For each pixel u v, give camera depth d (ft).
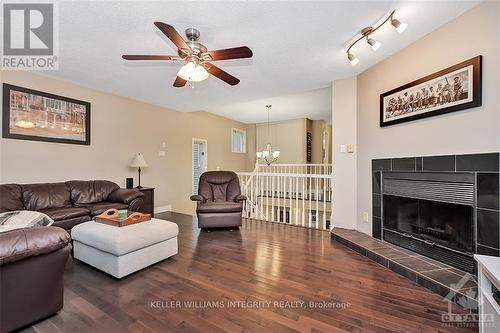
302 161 24.90
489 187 6.26
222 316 5.37
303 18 6.91
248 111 21.98
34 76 11.03
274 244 10.34
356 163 11.25
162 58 7.12
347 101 11.51
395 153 9.09
